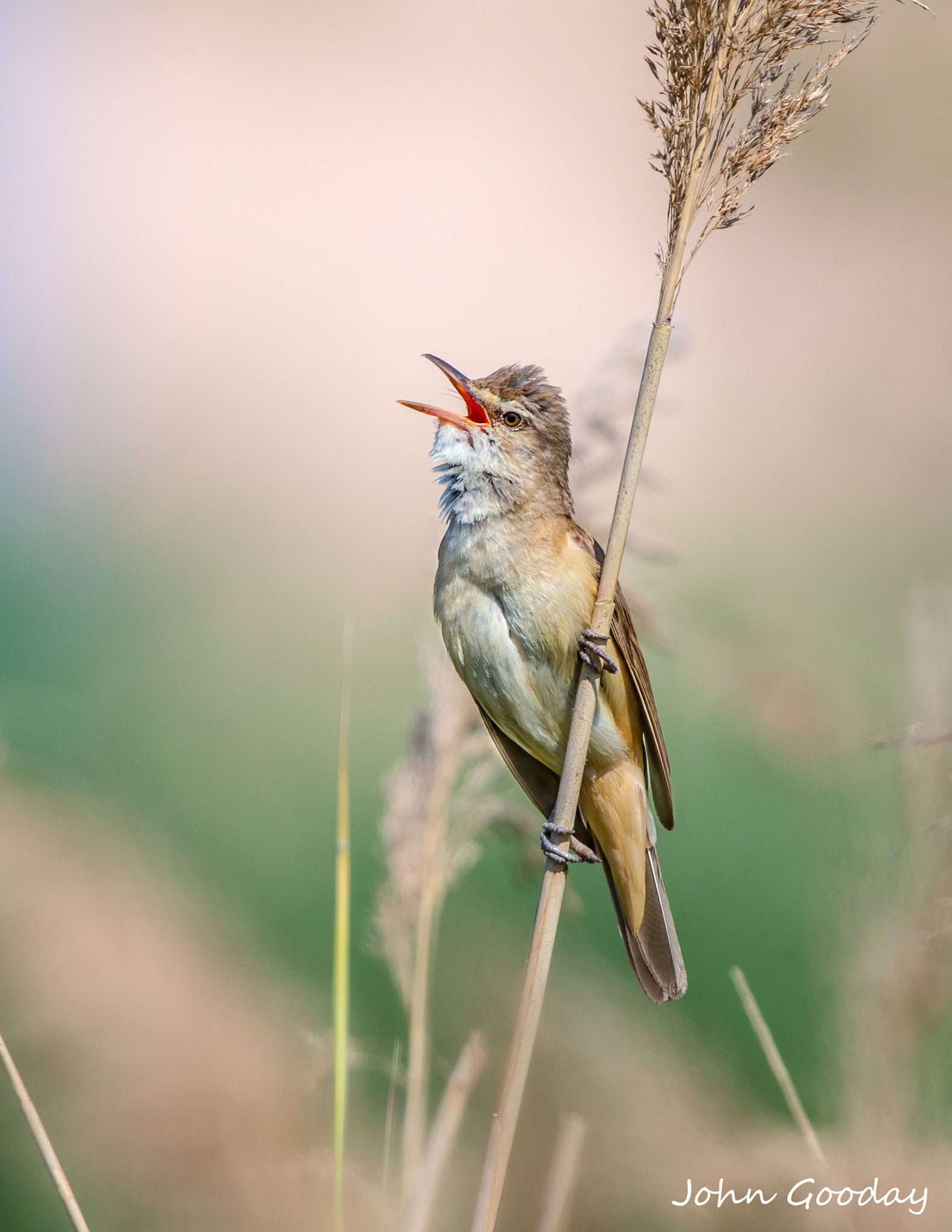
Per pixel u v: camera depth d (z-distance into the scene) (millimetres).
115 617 15172
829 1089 6988
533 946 6043
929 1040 6102
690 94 5730
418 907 7535
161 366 25203
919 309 23312
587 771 7652
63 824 7141
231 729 12836
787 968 9898
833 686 8906
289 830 11406
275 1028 7242
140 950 6812
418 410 7941
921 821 6281
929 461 19609
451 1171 7555
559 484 7789
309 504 20578
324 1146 6965
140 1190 6598
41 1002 6555
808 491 19625
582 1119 6500
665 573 14078
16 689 12117
